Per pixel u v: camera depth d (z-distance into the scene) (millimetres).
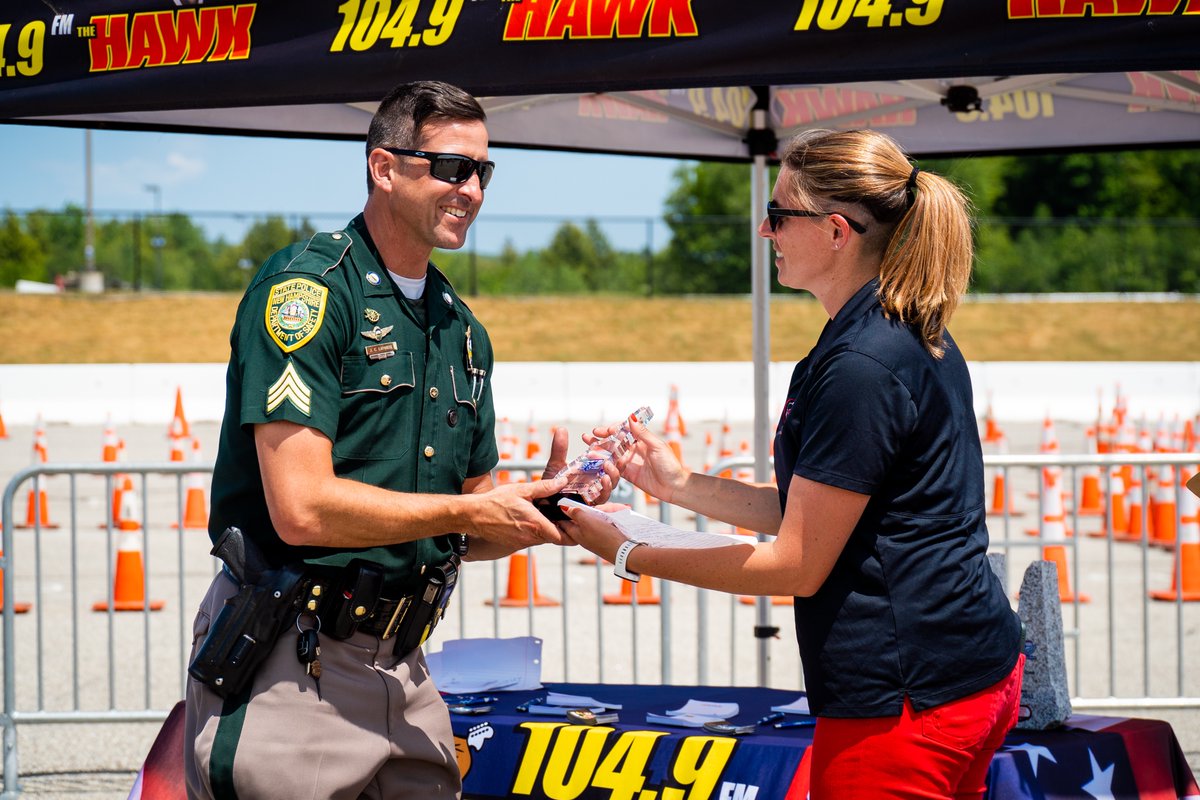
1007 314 33469
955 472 2379
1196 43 2803
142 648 7066
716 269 36312
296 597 2480
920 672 2326
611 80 3123
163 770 3502
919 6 2938
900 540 2344
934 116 5352
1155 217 48219
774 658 7035
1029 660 3330
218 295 32875
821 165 2457
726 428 14883
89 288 33344
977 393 23844
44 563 9570
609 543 2576
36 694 6152
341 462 2502
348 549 2531
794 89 5086
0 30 3529
